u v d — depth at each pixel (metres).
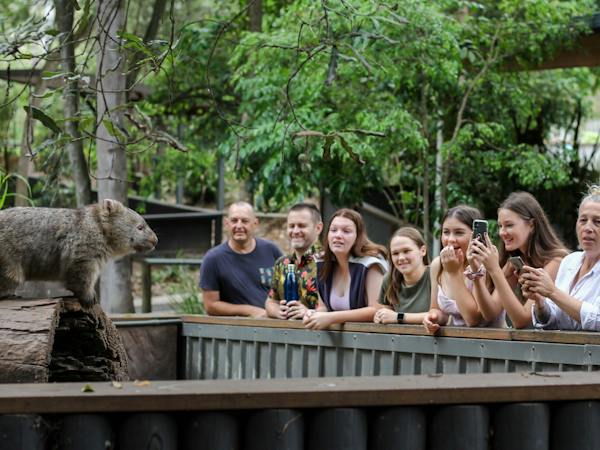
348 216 5.34
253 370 5.86
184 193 15.28
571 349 3.98
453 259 4.43
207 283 6.46
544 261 4.52
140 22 14.07
